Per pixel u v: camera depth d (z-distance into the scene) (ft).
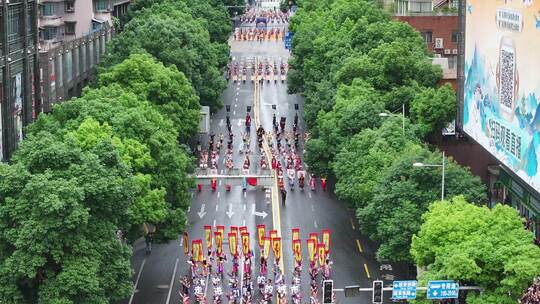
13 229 344.49
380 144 480.64
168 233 454.40
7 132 508.94
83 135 436.35
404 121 507.71
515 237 334.03
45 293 340.80
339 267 484.33
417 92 573.33
